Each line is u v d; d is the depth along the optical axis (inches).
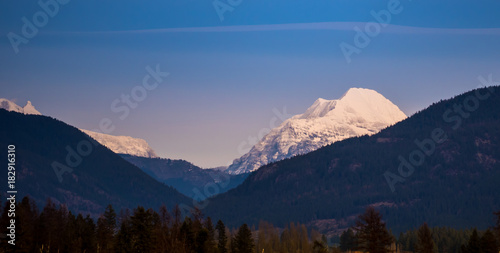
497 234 7135.8
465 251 7116.1
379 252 6407.5
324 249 7317.9
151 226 7293.3
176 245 7367.1
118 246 7140.8
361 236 6589.6
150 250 7135.8
